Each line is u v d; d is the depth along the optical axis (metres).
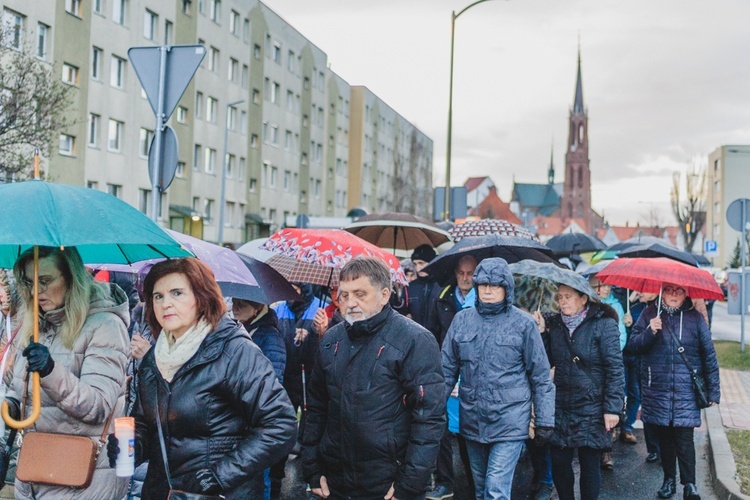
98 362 3.71
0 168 22.45
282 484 7.66
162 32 43.81
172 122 45.78
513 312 5.85
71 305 3.74
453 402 6.89
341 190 78.56
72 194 3.28
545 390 5.71
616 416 6.25
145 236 3.29
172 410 3.34
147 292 3.49
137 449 3.52
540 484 7.21
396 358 4.07
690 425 7.09
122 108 40.31
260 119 58.41
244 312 6.48
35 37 33.22
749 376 15.04
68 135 36.19
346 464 4.13
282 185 63.38
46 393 3.68
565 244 18.23
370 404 4.07
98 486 3.73
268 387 3.39
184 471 3.34
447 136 25.95
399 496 4.00
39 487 3.71
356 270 4.14
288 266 7.57
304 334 7.48
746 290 17.47
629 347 7.41
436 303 7.70
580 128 161.88
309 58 68.31
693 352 7.14
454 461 8.68
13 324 4.42
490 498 5.65
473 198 147.38
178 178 46.72
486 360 5.76
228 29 52.66
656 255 11.20
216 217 51.88
